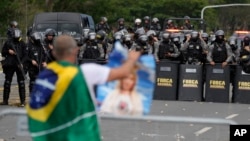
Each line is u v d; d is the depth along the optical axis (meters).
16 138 20.33
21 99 29.95
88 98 9.53
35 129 9.62
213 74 33.78
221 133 21.77
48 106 9.55
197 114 27.67
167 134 21.53
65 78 9.48
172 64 34.28
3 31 91.56
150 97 9.47
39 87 9.57
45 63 29.02
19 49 29.42
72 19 52.59
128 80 9.47
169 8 157.38
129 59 9.48
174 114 27.44
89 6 115.25
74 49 9.80
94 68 9.52
